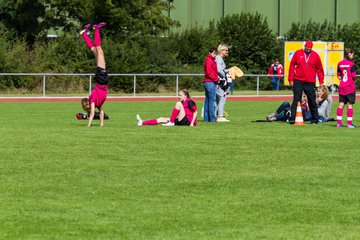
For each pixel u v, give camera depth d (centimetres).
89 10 13950
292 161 3828
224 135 5034
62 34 14125
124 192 2981
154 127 5616
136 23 14225
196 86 12200
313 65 5947
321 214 2642
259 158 3922
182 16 16125
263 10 16500
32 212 2631
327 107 6391
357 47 14938
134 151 4144
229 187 3108
